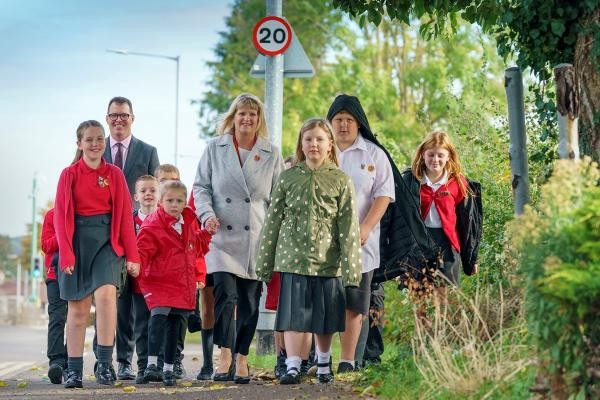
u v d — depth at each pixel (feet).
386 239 40.27
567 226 22.94
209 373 42.29
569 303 22.38
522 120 34.01
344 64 151.33
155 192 44.65
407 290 40.01
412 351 34.47
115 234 38.68
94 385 40.14
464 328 32.96
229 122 41.06
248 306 39.47
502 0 39.34
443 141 42.04
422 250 39.93
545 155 42.27
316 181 36.37
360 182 39.22
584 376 22.72
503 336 31.45
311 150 36.50
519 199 33.96
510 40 39.50
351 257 36.06
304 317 35.94
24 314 226.58
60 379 42.73
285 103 152.25
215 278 39.29
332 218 36.45
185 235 40.45
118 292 39.75
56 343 43.29
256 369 46.68
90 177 38.45
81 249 38.42
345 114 39.70
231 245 39.58
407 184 42.37
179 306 39.96
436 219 42.16
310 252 36.11
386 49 155.84
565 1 36.06
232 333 39.32
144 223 40.60
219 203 40.06
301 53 57.41
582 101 34.09
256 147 40.68
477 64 143.23
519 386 26.99
